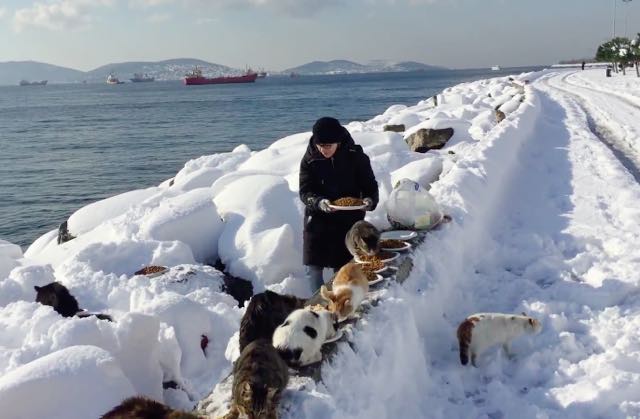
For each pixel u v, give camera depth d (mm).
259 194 8305
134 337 4270
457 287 5934
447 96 28844
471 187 8156
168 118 60438
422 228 6188
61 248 8578
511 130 13875
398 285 4809
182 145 37656
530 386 4352
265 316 3908
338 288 4102
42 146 39938
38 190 24781
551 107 26109
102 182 26266
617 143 16016
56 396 3314
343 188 5613
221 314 5453
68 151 36781
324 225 5578
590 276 6168
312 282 5750
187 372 4773
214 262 7781
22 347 4363
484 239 7410
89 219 10117
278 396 3020
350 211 5539
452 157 12172
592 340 4863
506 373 4559
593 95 32469
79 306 5988
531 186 10656
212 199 8422
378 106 62562
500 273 6516
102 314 5672
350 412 3299
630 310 5344
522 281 6133
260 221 7805
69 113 77375
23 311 5477
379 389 3719
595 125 20094
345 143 5574
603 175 11016
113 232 8328
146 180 26484
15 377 3338
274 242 7285
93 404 3355
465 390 4379
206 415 3084
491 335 4621
